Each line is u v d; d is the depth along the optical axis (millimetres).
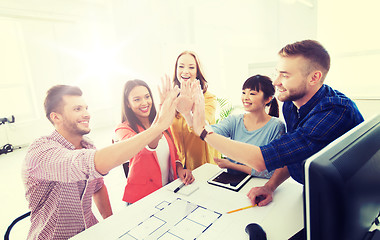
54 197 922
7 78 4582
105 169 802
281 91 875
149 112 1357
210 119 1612
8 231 924
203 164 1461
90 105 5918
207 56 4797
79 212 982
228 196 1013
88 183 1042
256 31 4410
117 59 5543
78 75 5602
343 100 825
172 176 1384
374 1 2818
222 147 859
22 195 2723
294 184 1099
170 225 833
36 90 4902
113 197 2527
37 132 4934
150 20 4863
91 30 5730
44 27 4914
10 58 4602
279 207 909
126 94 1320
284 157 783
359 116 850
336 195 364
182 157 1571
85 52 5684
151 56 4996
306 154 782
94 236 810
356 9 2945
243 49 4625
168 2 4668
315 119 799
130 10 5008
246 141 1321
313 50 785
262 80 1248
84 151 816
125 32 5176
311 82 825
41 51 4926
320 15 3205
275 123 1271
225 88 4957
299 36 3934
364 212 442
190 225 824
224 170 1312
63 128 960
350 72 3105
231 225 809
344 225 376
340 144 448
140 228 832
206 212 897
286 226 792
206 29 4777
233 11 4566
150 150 1270
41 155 846
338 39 3119
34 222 920
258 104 1274
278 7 4043
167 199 1021
